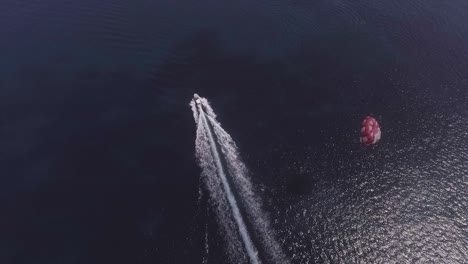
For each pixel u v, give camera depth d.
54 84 91.62
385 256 62.34
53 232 66.06
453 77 94.12
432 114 85.12
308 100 89.38
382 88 91.62
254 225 66.12
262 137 81.00
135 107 87.44
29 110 85.69
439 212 67.69
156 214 68.19
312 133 81.69
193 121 84.62
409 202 69.25
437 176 73.12
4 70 94.00
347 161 76.12
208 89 92.06
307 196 70.31
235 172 74.44
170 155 77.81
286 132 82.00
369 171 74.31
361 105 87.75
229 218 67.12
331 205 69.06
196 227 66.06
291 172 74.44
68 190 71.94
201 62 99.06
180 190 71.81
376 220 66.81
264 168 75.19
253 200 69.81
